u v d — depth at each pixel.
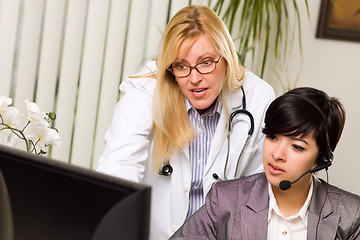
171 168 1.77
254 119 1.84
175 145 1.73
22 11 2.80
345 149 3.09
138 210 0.70
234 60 1.70
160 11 2.90
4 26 2.77
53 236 0.76
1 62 2.79
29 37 2.81
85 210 0.73
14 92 2.86
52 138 1.57
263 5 3.00
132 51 2.91
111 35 2.88
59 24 2.83
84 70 2.88
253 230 1.39
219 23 1.62
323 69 3.14
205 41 1.56
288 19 3.20
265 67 3.22
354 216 1.38
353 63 3.04
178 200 1.81
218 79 1.63
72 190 0.74
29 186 0.78
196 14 1.59
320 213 1.38
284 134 1.30
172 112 1.70
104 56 2.90
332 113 1.32
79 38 2.85
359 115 3.04
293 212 1.40
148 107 1.73
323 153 1.32
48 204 0.76
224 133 1.80
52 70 2.86
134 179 1.59
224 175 1.83
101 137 2.95
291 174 1.31
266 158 1.34
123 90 1.83
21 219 0.79
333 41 3.10
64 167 0.75
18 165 0.78
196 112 1.75
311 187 1.40
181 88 1.63
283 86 3.12
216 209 1.45
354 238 1.38
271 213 1.41
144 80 1.77
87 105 2.91
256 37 3.08
